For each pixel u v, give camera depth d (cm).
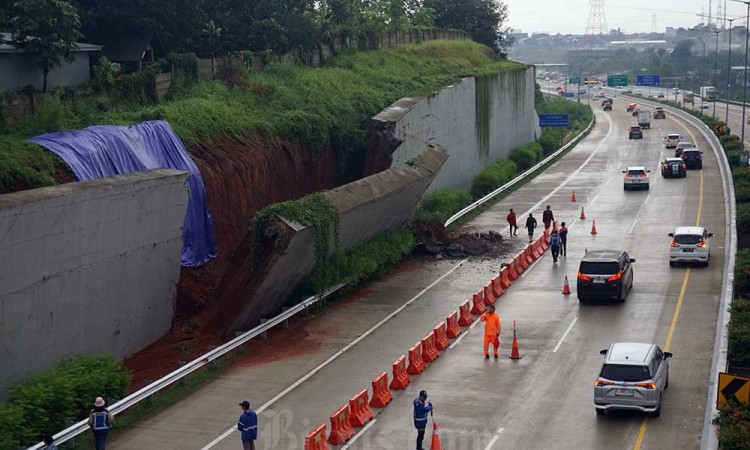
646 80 16875
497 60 9700
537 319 3362
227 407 2517
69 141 3145
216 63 4825
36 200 2367
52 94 3619
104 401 2228
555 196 6412
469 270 4244
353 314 3506
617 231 5031
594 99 18662
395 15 8412
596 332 3141
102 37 5078
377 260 4028
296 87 5156
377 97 5488
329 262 3609
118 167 3256
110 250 2728
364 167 4847
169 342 3077
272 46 5841
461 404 2481
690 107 15262
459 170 6469
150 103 4234
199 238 3522
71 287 2586
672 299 3544
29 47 3688
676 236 4125
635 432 2216
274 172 4238
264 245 3053
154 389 2538
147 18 5119
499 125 7825
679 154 8025
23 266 2378
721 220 5191
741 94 18000
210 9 5694
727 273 3641
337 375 2778
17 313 2384
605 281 3469
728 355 2531
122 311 2869
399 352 3000
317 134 4653
